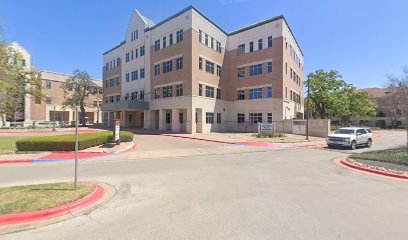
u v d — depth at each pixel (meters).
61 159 12.64
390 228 4.50
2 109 22.89
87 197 5.82
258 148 18.03
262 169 10.12
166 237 4.10
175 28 33.38
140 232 4.29
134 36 41.34
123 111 44.38
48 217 4.90
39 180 8.01
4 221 4.61
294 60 39.62
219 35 36.84
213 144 20.11
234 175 8.94
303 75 48.12
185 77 31.44
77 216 5.00
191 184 7.60
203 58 33.00
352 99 47.62
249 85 35.88
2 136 24.88
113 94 47.38
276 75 32.78
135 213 5.18
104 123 50.12
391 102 50.59
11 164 11.27
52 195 5.88
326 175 9.07
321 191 6.91
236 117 37.19
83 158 12.96
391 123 59.12
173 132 31.78
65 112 56.41
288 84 35.09
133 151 15.59
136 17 40.97
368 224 4.67
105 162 11.88
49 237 4.11
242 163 11.62
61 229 4.41
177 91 32.72
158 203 5.82
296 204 5.78
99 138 16.80
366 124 69.06
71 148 14.53
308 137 26.28
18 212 4.82
